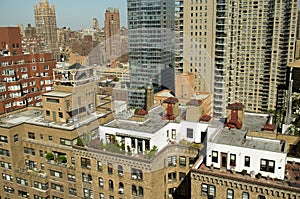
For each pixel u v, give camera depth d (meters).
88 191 32.03
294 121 33.44
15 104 69.88
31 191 38.22
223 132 28.28
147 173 26.45
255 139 26.66
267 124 27.88
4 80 68.75
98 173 30.23
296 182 23.84
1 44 71.06
